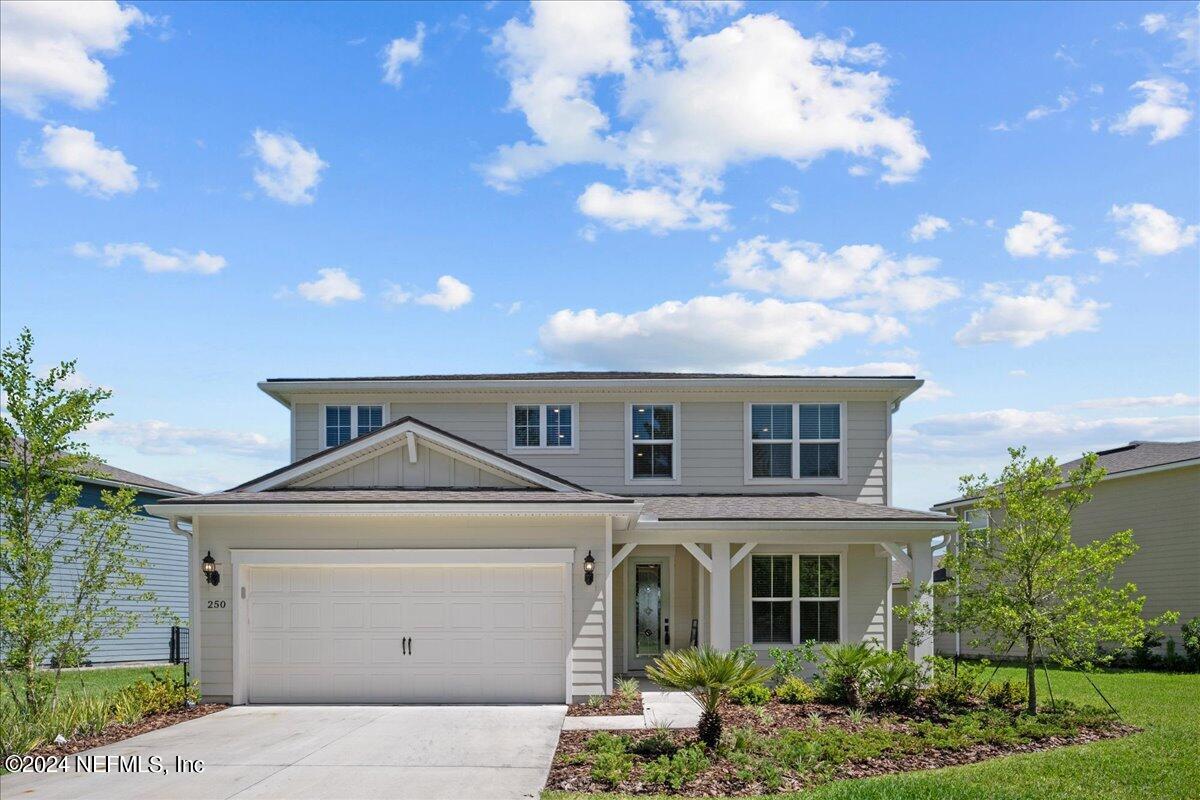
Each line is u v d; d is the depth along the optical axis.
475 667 14.09
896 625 20.61
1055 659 12.38
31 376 11.71
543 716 12.68
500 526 14.23
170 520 14.66
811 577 17.50
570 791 8.61
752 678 10.20
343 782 8.98
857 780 8.94
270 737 11.23
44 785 8.99
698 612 17.56
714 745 10.05
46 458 11.84
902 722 11.74
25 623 11.16
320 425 19.53
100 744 10.91
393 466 15.32
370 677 14.11
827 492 19.05
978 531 13.18
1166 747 10.27
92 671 20.19
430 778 9.12
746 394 19.30
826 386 19.02
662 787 8.72
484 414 19.48
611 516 14.20
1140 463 23.27
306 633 14.18
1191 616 21.19
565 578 14.10
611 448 19.27
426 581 14.24
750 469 19.09
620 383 19.08
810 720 11.74
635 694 13.59
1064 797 8.12
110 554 12.34
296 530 14.24
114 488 22.70
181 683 13.84
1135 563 23.05
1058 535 12.61
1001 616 12.18
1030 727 11.20
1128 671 20.39
